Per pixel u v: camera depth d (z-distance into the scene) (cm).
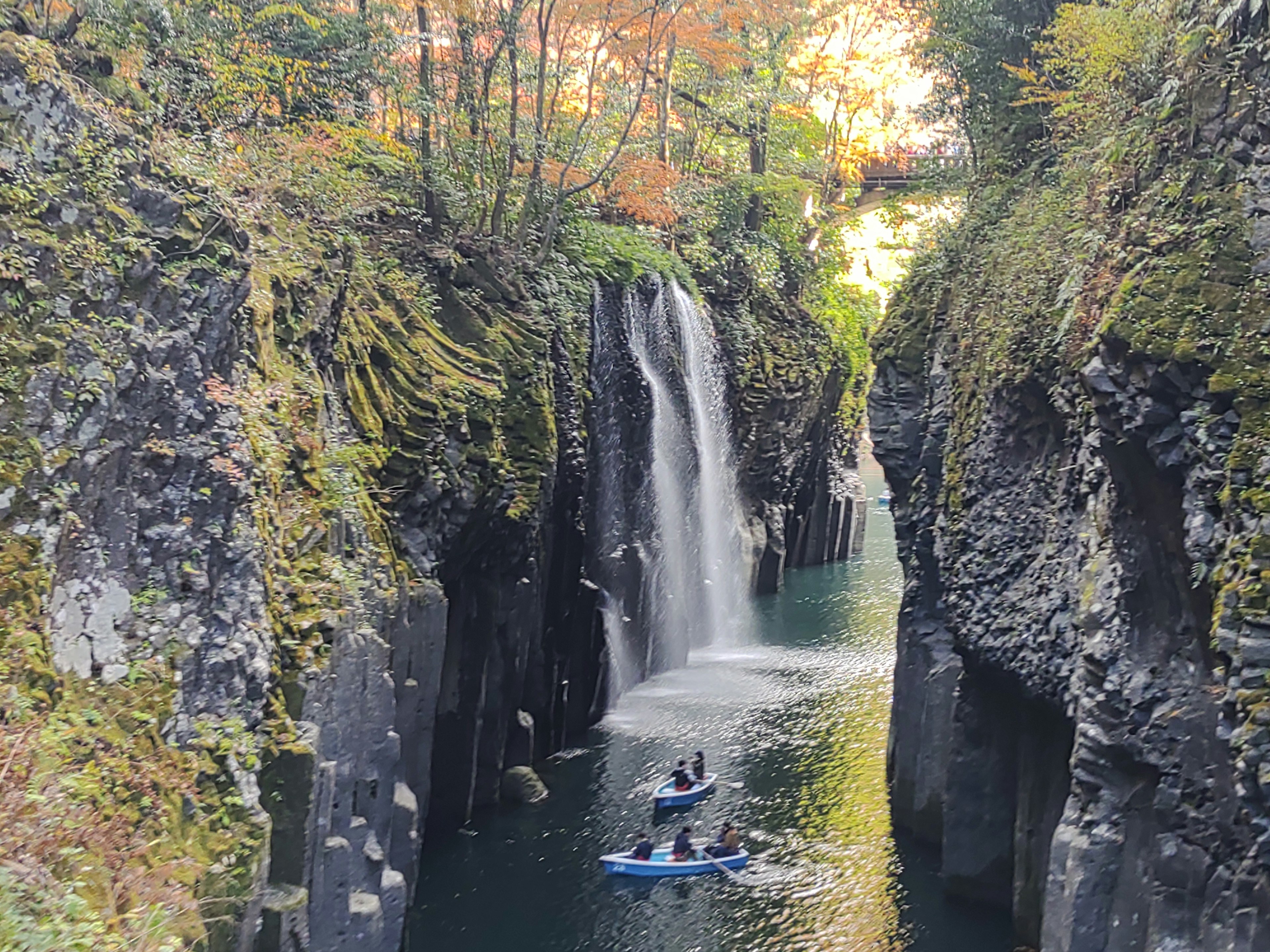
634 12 3206
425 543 1911
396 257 2361
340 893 1285
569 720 2814
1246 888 1148
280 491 1439
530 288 2725
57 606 1024
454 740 2194
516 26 2748
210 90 1970
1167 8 1582
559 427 2662
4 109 1176
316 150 2116
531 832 2212
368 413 1858
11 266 1086
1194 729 1248
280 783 1205
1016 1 2508
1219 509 1180
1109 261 1501
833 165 5219
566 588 2702
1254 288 1246
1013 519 1778
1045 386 1691
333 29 2439
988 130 2597
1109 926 1307
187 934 945
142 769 1020
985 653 1747
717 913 1898
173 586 1153
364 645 1474
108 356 1131
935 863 2084
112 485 1116
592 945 1794
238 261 1345
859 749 2711
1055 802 1670
